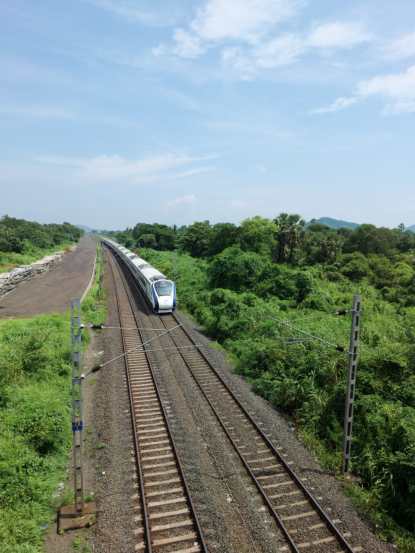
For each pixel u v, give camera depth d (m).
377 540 9.48
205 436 13.67
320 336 19.59
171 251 85.25
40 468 11.45
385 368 15.60
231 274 34.91
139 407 15.69
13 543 8.79
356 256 48.25
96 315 28.59
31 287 40.62
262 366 19.12
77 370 9.96
